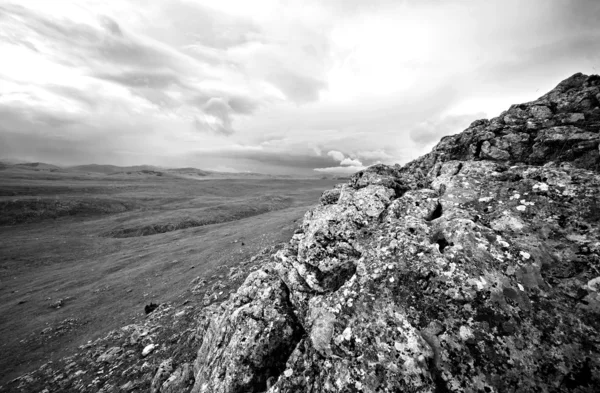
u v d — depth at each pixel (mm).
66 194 132750
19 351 28906
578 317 6762
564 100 13727
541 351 6500
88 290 42812
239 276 34406
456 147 16125
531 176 10461
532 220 8938
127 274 47562
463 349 6973
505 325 7004
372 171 15133
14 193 122000
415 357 7000
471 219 9602
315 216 14305
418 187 13930
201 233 73812
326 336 8602
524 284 7504
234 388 10734
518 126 13992
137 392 18984
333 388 7426
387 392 6785
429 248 8914
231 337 12516
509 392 6246
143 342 24906
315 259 12016
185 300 32312
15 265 57031
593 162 10586
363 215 12398
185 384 14820
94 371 22812
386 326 7719
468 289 7648
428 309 7781
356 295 8703
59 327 32562
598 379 5953
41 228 87125
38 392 22094
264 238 52500
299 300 11805
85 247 68125
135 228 84875
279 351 11188
